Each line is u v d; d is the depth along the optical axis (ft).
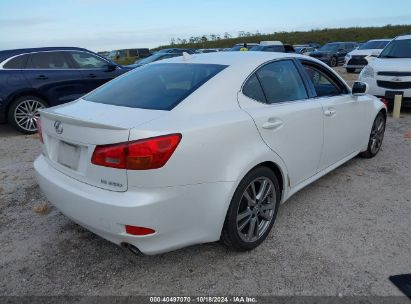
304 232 11.11
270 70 11.22
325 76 13.66
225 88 9.74
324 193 13.82
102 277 9.32
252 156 9.47
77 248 10.57
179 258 9.98
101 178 8.30
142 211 7.86
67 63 26.11
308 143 11.85
